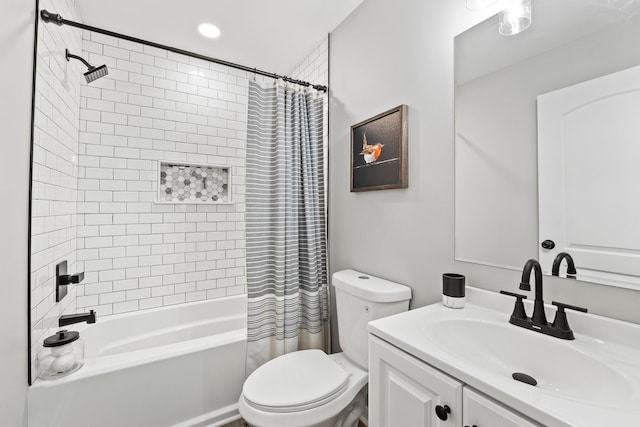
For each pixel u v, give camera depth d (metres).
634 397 0.60
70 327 1.81
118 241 2.16
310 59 2.37
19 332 1.10
